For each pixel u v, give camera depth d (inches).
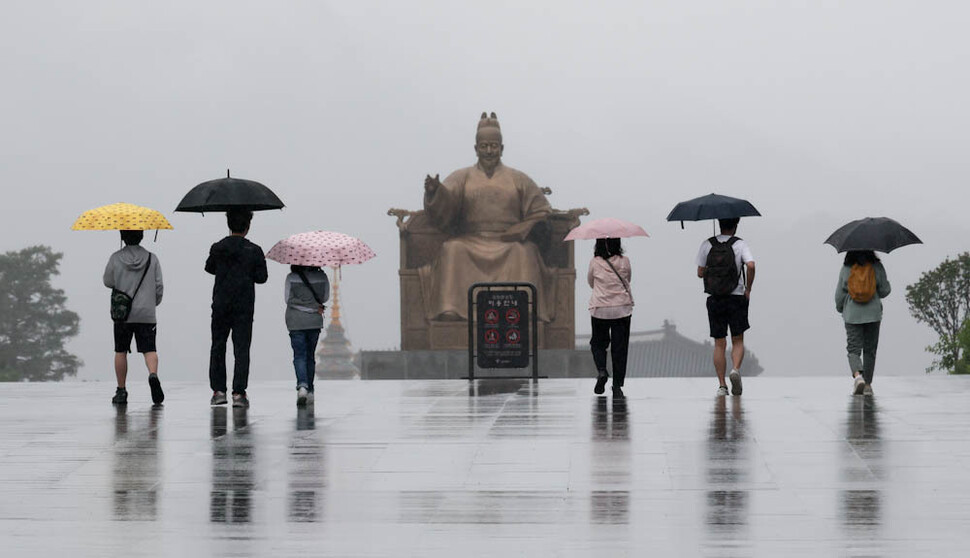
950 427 1042.1
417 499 746.8
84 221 1296.8
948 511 695.7
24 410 1249.4
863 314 1380.4
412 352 3376.0
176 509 722.2
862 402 1267.2
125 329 1316.4
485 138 3533.5
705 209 1337.4
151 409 1258.6
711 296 1343.5
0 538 647.8
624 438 981.2
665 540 632.4
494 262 3415.4
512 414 1168.2
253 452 926.4
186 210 1309.1
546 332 3447.3
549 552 610.2
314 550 617.9
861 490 758.5
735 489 766.5
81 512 714.8
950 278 3944.4
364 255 1280.8
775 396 1349.7
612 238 1364.4
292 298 1274.6
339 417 1157.1
